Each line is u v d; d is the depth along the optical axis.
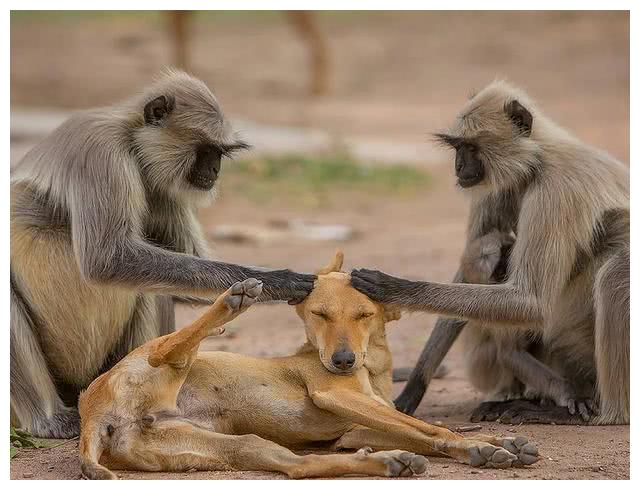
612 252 12.05
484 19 62.38
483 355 13.08
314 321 10.02
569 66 51.56
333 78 52.22
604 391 11.98
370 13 65.81
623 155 33.56
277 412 9.66
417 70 53.34
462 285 11.43
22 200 11.90
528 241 11.73
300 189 31.14
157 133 12.07
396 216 28.42
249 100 46.50
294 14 48.38
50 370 12.05
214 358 9.88
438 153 37.56
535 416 11.99
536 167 12.16
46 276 11.74
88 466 8.80
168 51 55.00
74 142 11.83
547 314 11.66
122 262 11.41
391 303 10.64
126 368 9.28
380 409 9.41
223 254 22.97
